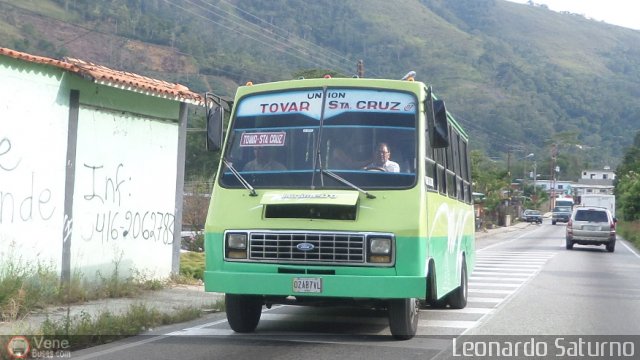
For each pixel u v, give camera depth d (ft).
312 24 448.65
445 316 40.06
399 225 28.99
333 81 31.83
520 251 109.70
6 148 38.09
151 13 246.68
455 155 41.52
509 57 588.09
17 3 189.98
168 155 50.83
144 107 48.26
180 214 52.19
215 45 232.12
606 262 88.43
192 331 33.81
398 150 30.50
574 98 532.32
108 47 191.11
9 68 38.19
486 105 415.85
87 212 43.57
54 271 40.73
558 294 51.88
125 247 46.80
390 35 510.58
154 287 47.14
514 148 364.79
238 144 31.94
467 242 47.39
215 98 31.94
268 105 32.19
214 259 30.37
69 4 205.77
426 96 30.81
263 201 29.91
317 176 30.35
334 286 28.89
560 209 269.03
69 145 41.96
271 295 30.55
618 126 529.86
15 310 34.47
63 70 41.45
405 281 28.68
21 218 38.99
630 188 197.06
